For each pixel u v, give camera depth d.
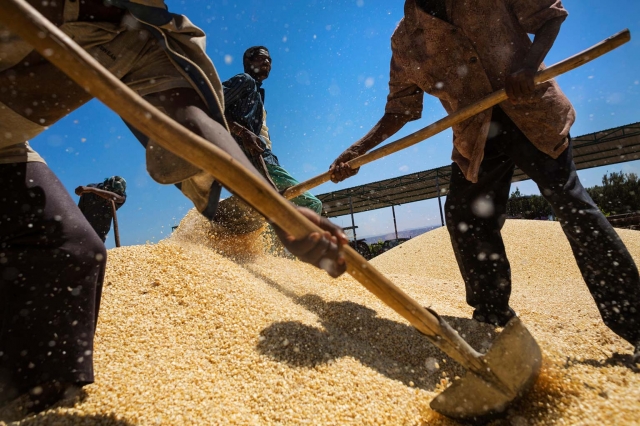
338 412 0.98
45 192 1.00
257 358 1.20
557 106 1.43
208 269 1.75
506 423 0.93
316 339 1.33
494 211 1.68
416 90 1.86
